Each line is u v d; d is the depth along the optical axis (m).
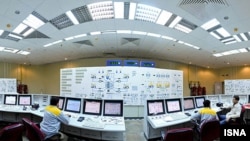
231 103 5.95
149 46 8.46
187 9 4.18
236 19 4.69
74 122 3.29
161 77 7.03
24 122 2.94
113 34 6.61
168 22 5.22
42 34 6.27
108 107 3.59
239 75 13.83
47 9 4.26
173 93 7.29
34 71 13.32
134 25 5.48
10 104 5.25
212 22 5.04
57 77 12.81
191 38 6.66
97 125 3.08
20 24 5.23
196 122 3.52
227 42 7.16
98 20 5.09
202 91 13.46
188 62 12.73
